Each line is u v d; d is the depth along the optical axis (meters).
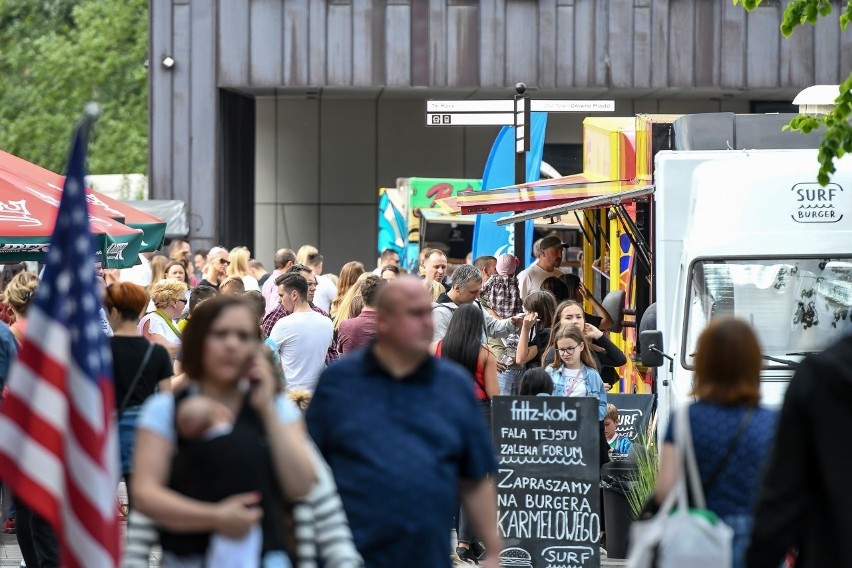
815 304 23.48
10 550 25.34
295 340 26.84
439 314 27.44
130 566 10.56
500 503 21.92
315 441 12.52
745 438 12.85
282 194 91.12
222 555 10.23
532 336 28.50
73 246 10.84
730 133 28.31
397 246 68.00
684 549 11.84
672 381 23.59
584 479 21.73
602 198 30.17
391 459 12.23
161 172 71.38
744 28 70.44
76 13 123.81
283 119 90.75
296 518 10.86
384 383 12.53
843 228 23.67
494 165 39.78
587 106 35.41
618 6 70.62
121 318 18.98
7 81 122.12
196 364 10.64
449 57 71.00
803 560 11.62
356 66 71.06
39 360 10.81
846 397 10.92
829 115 21.28
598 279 41.75
